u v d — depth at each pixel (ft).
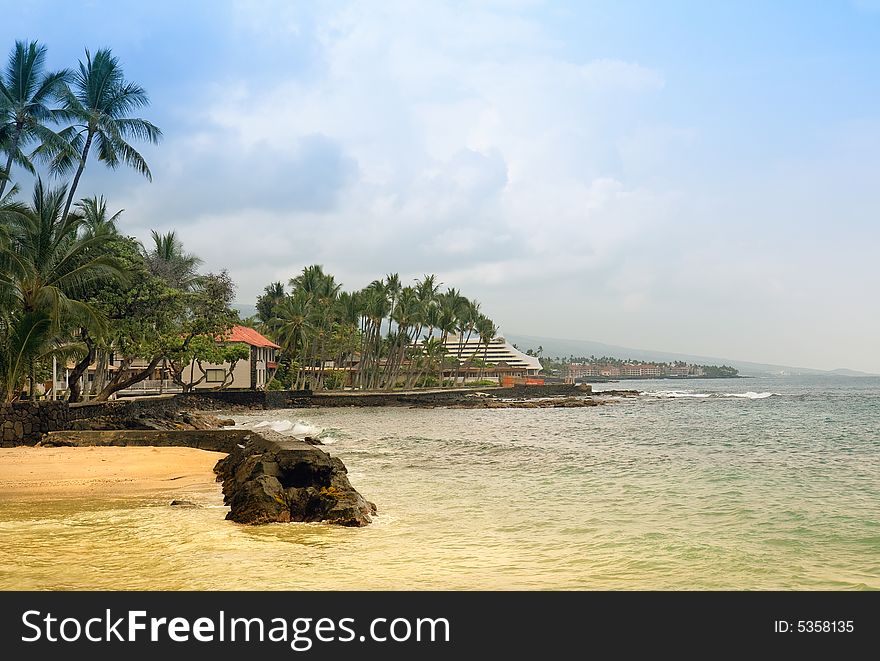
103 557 33.83
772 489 58.80
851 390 473.26
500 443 109.09
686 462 81.00
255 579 30.45
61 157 122.83
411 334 347.36
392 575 31.42
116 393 175.83
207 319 159.74
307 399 253.03
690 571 32.27
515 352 551.18
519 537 40.06
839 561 33.94
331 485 46.34
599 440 115.03
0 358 94.73
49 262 100.78
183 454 81.92
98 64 130.62
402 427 151.64
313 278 313.73
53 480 62.23
